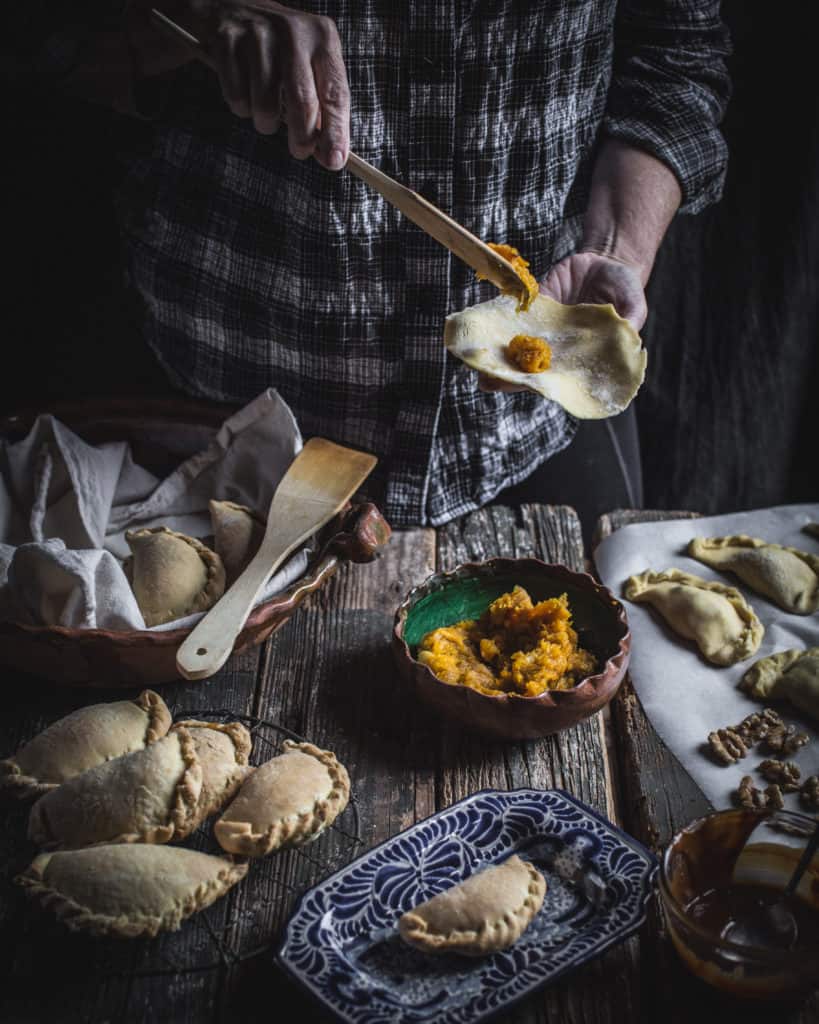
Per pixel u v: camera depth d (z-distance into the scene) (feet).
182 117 4.61
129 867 2.90
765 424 7.49
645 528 4.87
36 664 3.61
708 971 2.76
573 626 3.96
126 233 5.03
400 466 4.88
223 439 4.49
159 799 3.07
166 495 4.51
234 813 3.10
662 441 7.61
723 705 3.96
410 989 2.75
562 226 4.98
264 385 4.99
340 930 2.89
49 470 4.32
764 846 2.98
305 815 3.10
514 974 2.80
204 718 3.75
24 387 6.88
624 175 4.95
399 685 3.94
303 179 4.42
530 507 5.03
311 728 3.73
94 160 6.24
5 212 6.39
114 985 2.88
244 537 4.08
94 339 6.82
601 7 4.51
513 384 3.86
